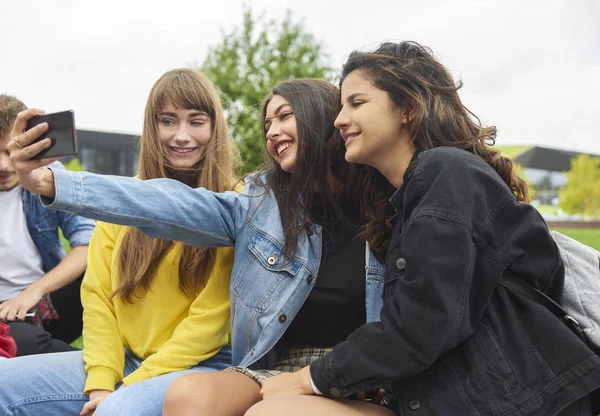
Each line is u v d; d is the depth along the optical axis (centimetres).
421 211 148
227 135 246
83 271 295
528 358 139
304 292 198
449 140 170
